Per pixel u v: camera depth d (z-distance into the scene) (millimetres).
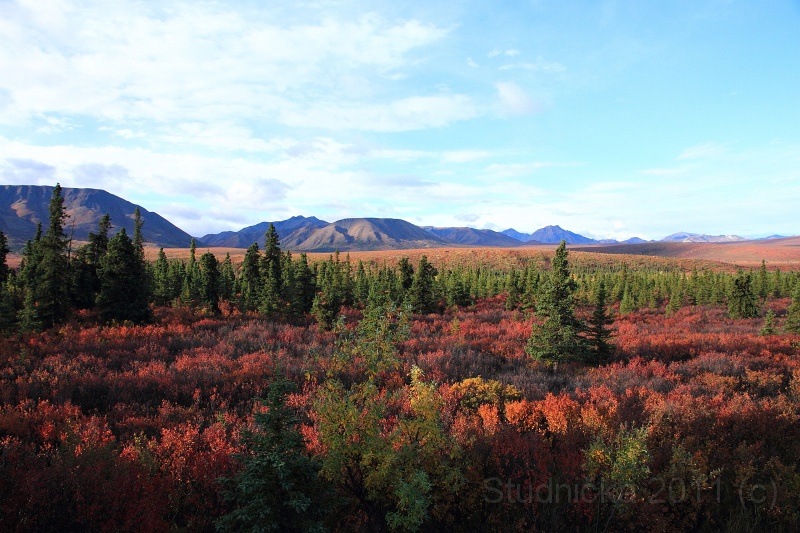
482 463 7137
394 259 179500
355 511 6184
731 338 24109
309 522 4867
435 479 6410
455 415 10828
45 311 24156
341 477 6008
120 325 24953
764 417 9469
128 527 5246
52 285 24859
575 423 9539
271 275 37719
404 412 9938
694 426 9242
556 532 6035
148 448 7566
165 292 39344
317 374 14180
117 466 6559
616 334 26484
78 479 5902
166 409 10719
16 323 22328
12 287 29828
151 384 12984
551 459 7488
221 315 33625
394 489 5926
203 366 15578
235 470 6730
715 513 6465
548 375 16266
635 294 60406
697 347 21328
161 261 54969
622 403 10492
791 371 16062
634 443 6391
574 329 17625
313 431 8344
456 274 55125
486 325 31312
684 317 41125
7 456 6715
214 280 34781
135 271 27156
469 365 17594
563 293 18078
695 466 7020
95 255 33125
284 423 5250
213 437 8555
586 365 17938
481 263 167500
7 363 15086
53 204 31250
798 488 6547
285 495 5008
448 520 6246
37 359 16016
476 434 8531
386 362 7066
